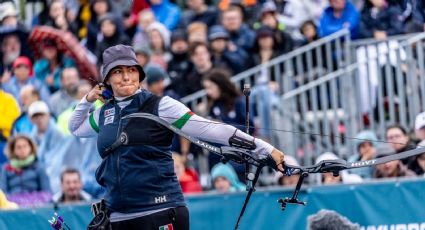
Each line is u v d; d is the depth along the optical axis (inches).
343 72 1105.4
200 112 1078.4
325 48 1156.5
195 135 602.5
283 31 1230.3
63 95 1176.2
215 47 1206.3
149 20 1296.8
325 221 673.0
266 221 831.7
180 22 1342.3
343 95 1103.6
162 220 600.4
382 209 826.8
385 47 1125.1
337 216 674.8
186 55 1208.8
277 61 1135.0
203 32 1239.5
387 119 1099.3
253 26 1266.0
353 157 995.3
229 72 1156.5
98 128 629.0
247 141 595.5
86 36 1338.6
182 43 1209.4
